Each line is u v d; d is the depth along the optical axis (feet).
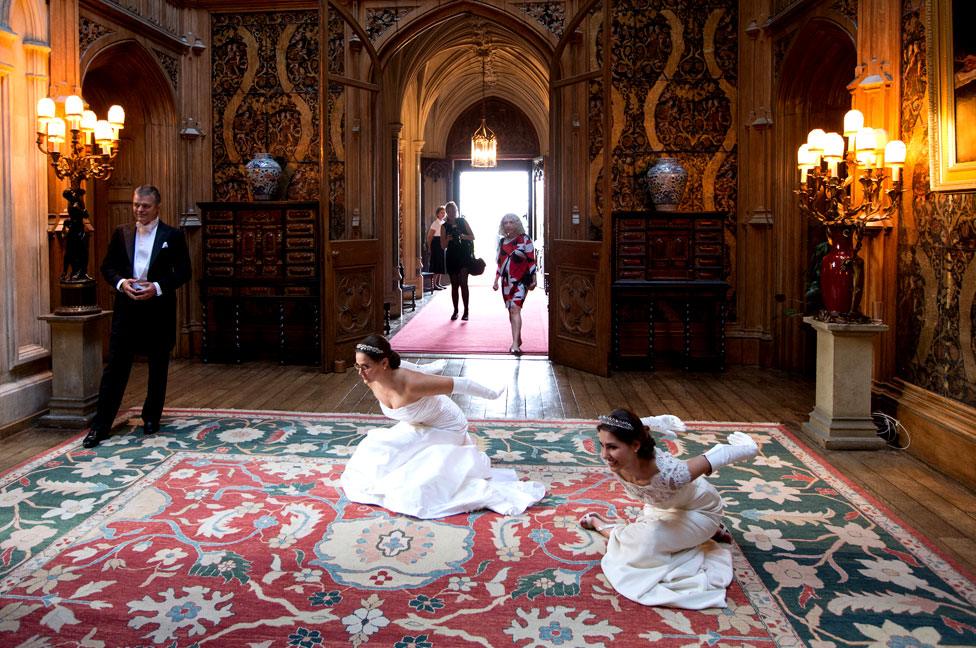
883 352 17.48
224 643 8.72
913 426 15.96
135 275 17.01
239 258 26.89
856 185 17.85
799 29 23.26
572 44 26.84
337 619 9.28
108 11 22.97
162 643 8.72
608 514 12.66
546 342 31.07
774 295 26.20
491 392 13.29
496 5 27.55
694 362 26.81
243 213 26.73
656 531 10.09
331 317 24.95
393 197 40.04
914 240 16.40
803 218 25.36
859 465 15.33
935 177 15.08
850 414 16.46
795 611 9.53
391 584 10.19
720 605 9.61
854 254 16.63
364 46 26.86
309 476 14.56
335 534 11.84
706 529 10.29
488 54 47.42
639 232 25.81
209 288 27.02
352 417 19.06
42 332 19.34
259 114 28.48
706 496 10.34
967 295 14.42
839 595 9.95
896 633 9.02
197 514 12.62
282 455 15.87
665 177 25.66
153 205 17.11
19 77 18.39
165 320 17.30
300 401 20.90
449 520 12.44
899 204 17.03
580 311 25.34
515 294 28.22
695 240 25.84
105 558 10.95
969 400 14.43
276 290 26.78
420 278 51.96
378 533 11.88
